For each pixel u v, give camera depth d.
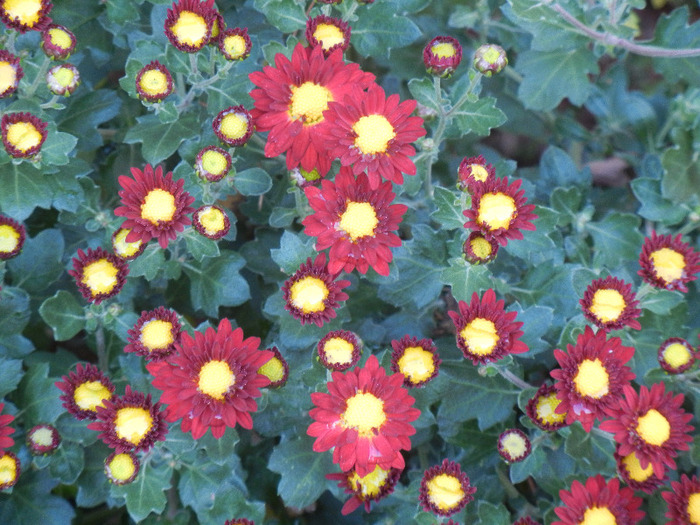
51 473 0.55
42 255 0.58
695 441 0.57
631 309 0.51
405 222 0.60
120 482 0.52
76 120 0.60
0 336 0.56
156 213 0.51
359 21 0.60
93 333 0.60
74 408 0.52
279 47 0.57
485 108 0.57
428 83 0.57
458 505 0.51
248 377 0.49
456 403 0.57
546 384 0.53
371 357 0.50
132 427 0.50
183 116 0.57
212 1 0.53
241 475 0.57
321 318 0.52
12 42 0.55
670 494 0.51
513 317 0.51
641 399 0.50
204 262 0.59
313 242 0.55
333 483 0.55
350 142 0.50
